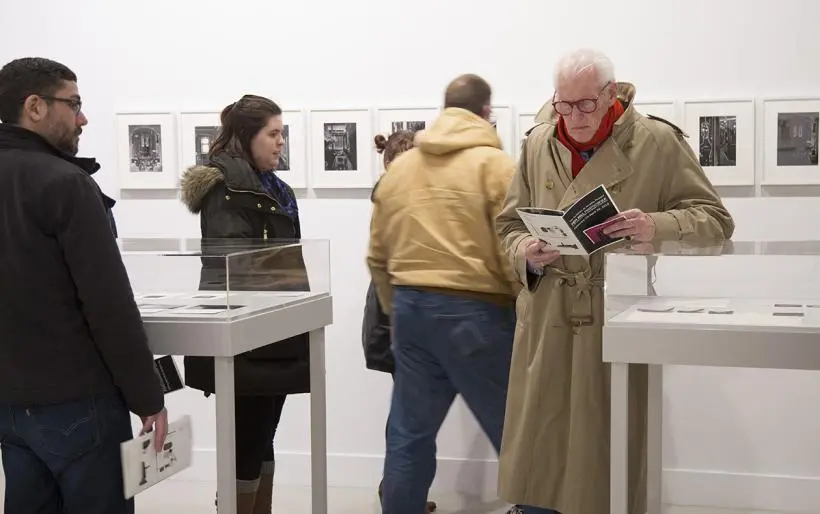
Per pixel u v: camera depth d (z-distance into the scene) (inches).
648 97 174.6
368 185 187.3
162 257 111.6
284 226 141.5
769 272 99.4
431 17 182.9
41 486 107.2
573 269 111.7
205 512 175.8
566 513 112.6
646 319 102.4
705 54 172.4
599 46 176.2
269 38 189.8
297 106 189.5
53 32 197.2
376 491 187.9
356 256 189.8
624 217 99.7
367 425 191.5
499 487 118.3
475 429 186.7
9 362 100.3
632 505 112.7
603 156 109.3
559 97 107.4
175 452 109.0
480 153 133.1
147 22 193.9
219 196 137.6
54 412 101.0
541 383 113.1
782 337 98.4
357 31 186.2
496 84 180.7
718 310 101.3
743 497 176.2
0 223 99.6
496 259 132.5
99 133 197.3
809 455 173.9
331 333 191.6
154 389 103.4
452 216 132.3
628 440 110.3
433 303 132.3
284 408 194.7
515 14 179.2
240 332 110.1
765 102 169.9
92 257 99.3
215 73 192.1
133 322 101.7
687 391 177.8
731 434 176.7
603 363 111.1
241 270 111.3
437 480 188.9
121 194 197.8
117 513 105.6
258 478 140.4
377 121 185.9
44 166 99.7
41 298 99.4
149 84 194.7
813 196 170.6
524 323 116.5
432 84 183.8
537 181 115.0
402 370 138.3
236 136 143.6
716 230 109.7
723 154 171.8
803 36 168.9
